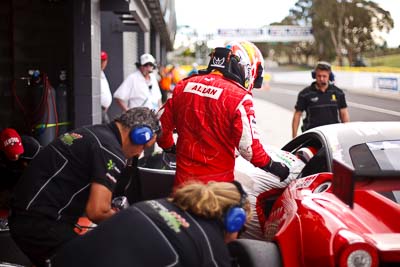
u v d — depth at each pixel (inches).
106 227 98.6
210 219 96.4
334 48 2748.5
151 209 98.5
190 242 93.5
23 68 302.5
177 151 152.3
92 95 299.9
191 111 147.9
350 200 100.9
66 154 124.2
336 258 106.1
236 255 118.3
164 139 159.6
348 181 101.3
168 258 92.5
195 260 93.0
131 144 126.5
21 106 284.2
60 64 303.7
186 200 96.8
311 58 3627.0
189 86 150.9
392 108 961.5
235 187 99.4
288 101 1178.0
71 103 300.7
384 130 160.7
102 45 507.2
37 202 123.9
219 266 94.4
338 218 116.4
